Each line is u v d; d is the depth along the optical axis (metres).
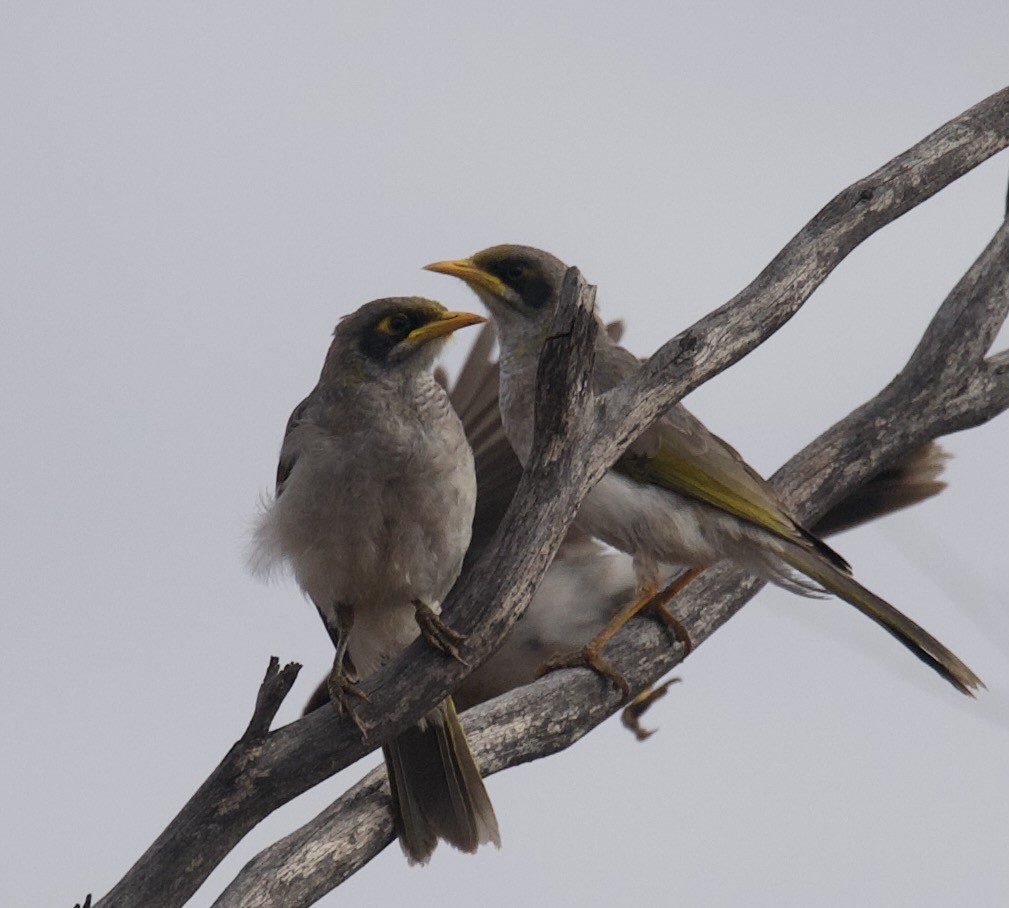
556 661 12.44
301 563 10.69
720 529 12.70
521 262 13.27
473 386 14.53
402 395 10.60
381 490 10.48
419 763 10.88
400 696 9.65
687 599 13.27
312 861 10.42
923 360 14.26
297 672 8.95
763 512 12.62
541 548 9.61
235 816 9.42
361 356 10.65
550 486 9.58
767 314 10.62
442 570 10.79
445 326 10.67
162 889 9.34
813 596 12.48
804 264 10.90
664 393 10.04
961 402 14.16
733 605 13.34
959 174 11.70
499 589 9.58
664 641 12.88
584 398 9.46
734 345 10.41
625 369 13.29
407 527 10.55
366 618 11.09
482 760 11.66
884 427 14.11
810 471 13.98
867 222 11.20
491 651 9.72
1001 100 11.95
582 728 12.22
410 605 10.96
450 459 10.62
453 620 9.63
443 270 13.39
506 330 13.34
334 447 10.50
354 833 10.62
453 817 10.84
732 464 12.84
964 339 14.16
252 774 9.39
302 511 10.52
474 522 14.16
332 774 9.69
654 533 12.70
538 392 9.41
